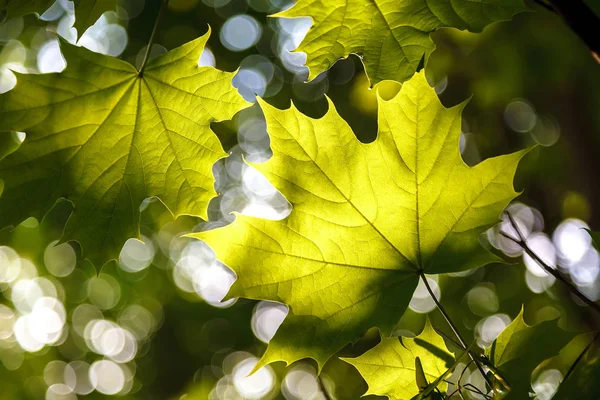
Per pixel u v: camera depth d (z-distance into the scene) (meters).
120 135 0.87
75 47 0.86
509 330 0.84
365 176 0.83
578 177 1.79
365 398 1.10
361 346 1.33
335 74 1.93
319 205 0.83
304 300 0.83
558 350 0.83
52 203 0.87
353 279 0.84
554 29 1.73
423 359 0.85
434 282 1.36
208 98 0.86
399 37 0.87
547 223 1.89
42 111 0.86
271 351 0.83
